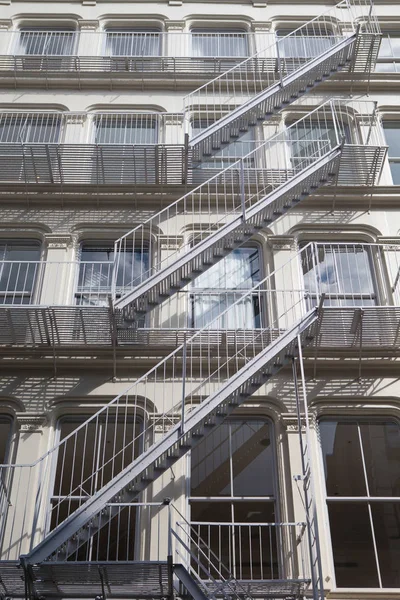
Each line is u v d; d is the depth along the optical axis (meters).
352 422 12.34
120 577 9.40
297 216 14.78
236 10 19.11
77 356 12.64
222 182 15.05
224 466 11.71
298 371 12.62
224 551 10.82
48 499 11.19
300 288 13.73
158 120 16.48
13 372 12.53
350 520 11.22
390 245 13.34
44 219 14.64
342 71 17.09
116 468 11.67
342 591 10.30
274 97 15.24
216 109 16.89
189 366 12.54
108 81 17.17
